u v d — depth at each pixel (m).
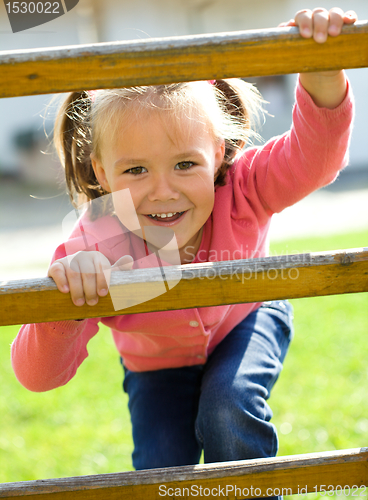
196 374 1.88
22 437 2.77
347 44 1.06
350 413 2.73
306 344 3.67
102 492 1.17
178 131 1.49
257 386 1.59
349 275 1.15
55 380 1.50
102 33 9.61
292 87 10.45
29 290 1.12
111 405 3.06
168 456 1.76
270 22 10.06
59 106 1.83
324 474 1.21
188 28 9.95
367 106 10.30
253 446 1.48
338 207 8.31
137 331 1.70
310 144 1.52
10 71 1.01
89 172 1.79
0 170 11.59
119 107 1.49
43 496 1.16
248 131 1.82
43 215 9.39
